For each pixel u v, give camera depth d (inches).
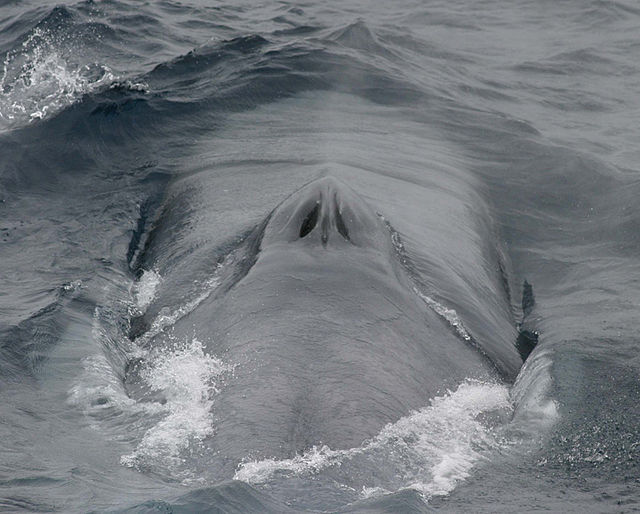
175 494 1282.0
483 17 4180.6
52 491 1328.7
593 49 3860.7
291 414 1465.3
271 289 1742.1
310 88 3061.0
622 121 3238.2
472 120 3014.3
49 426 1531.7
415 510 1272.1
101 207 2411.4
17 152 2642.7
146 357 1754.4
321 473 1350.9
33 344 1796.3
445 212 2289.6
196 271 1966.0
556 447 1519.4
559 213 2551.7
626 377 1758.1
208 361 1647.4
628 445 1526.8
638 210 2514.8
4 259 2164.1
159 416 1536.7
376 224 1899.6
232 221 2121.1
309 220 1850.4
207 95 2957.7
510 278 2267.5
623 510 1332.4
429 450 1461.6
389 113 2984.7
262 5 4138.8
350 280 1755.7
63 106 2898.6
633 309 2060.8
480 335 1861.5
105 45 3526.1
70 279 2070.6
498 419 1604.3
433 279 1937.7
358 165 2455.7
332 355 1592.0
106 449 1459.2
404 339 1690.5
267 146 2610.7
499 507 1322.6
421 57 3587.6
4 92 3147.1
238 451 1398.9
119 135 2743.6
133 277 2108.8
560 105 3341.5
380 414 1498.5
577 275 2262.6
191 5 4020.7
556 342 1913.1
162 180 2529.5
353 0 4330.7
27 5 3917.3
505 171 2719.0
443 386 1647.4
